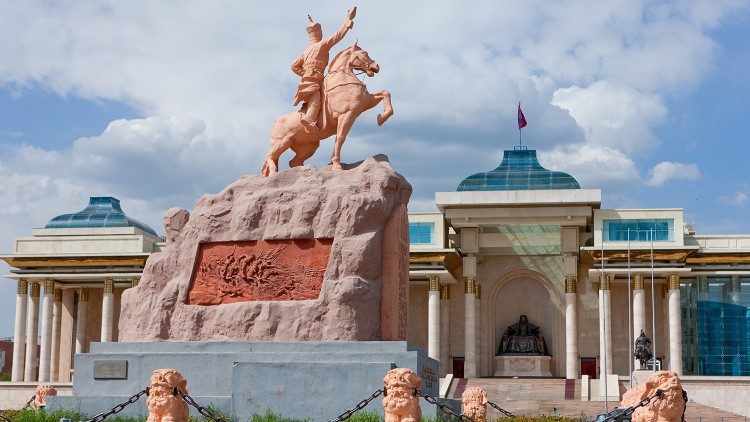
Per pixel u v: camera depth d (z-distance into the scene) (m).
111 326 82.00
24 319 83.44
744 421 55.09
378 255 27.77
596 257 77.00
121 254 80.75
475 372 79.62
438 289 79.12
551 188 80.62
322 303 27.27
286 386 25.61
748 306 79.44
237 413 25.58
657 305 83.50
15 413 26.30
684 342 82.94
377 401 25.08
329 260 27.66
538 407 62.66
